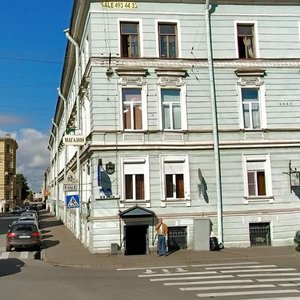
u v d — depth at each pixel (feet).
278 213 75.77
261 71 77.77
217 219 73.82
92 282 44.86
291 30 80.12
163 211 72.74
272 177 76.28
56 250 76.64
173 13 76.54
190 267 56.59
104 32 73.92
